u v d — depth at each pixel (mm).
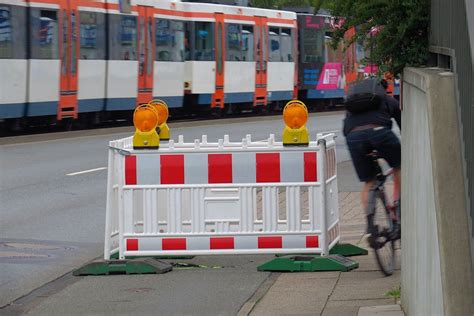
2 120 34812
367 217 11930
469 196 6312
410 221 8680
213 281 11836
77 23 36625
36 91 34188
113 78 39406
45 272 12758
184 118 50500
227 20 48688
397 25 9977
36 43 34031
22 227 16422
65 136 36031
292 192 12406
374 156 12281
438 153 6672
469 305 6363
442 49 8070
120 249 12578
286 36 54719
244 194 12422
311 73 58250
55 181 22609
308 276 11953
